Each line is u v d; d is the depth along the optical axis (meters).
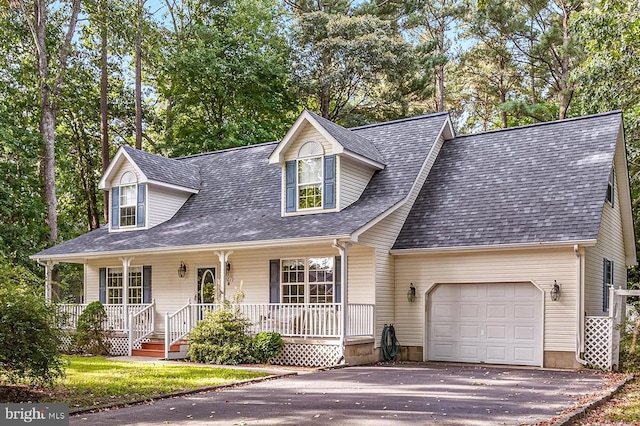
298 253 19.03
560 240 15.72
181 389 11.68
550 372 15.00
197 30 33.47
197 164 25.95
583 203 16.58
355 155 18.80
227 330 17.27
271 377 13.75
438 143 21.31
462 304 17.78
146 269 22.28
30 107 30.72
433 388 11.98
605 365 15.41
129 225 22.98
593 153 18.12
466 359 17.55
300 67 36.00
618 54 20.39
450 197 19.11
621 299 15.76
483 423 8.33
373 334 17.61
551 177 18.02
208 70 31.69
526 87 40.84
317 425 8.27
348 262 18.30
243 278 20.09
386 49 35.50
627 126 23.45
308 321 17.12
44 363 10.55
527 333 16.69
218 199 22.83
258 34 36.12
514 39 37.47
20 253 26.14
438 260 17.97
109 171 23.30
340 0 39.19
